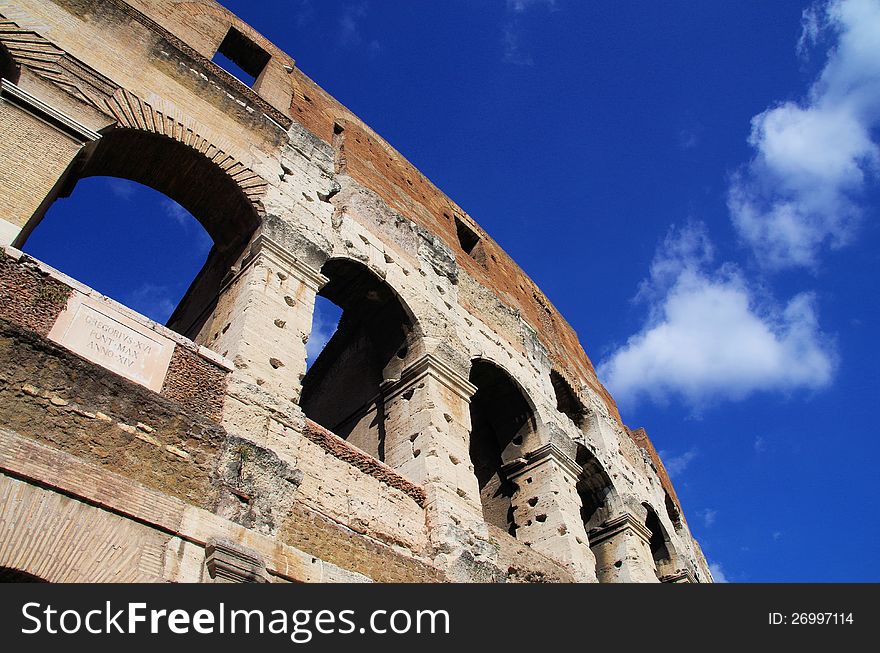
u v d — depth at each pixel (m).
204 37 23.42
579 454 30.47
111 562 11.97
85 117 17.36
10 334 12.82
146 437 13.73
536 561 21.81
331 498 16.92
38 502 11.69
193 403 15.12
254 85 25.78
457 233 33.44
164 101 19.86
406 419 22.19
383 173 28.69
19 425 12.18
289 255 19.91
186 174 20.25
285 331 18.33
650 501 34.41
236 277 19.55
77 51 18.38
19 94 15.97
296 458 16.31
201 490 13.95
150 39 20.59
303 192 22.34
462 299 27.73
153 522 12.82
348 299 24.23
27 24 17.67
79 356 13.61
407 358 23.66
